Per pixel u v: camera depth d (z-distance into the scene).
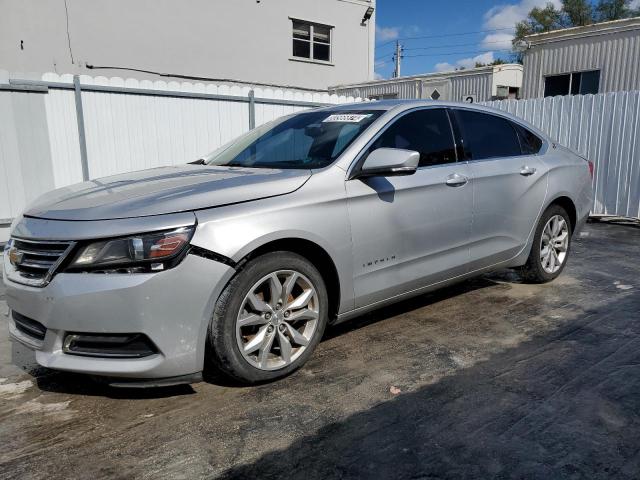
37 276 2.71
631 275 5.35
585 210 5.21
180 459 2.40
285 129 4.11
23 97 6.90
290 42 17.17
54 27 12.95
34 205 3.15
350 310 3.41
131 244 2.57
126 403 2.92
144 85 7.83
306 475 2.28
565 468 2.29
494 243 4.29
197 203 2.77
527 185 4.50
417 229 3.65
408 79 17.34
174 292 2.62
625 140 8.38
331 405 2.86
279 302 3.05
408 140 3.76
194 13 15.01
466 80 17.14
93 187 3.27
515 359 3.39
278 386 3.08
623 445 2.45
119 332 2.58
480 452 2.42
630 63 14.71
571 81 16.17
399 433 2.58
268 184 3.04
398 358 3.44
